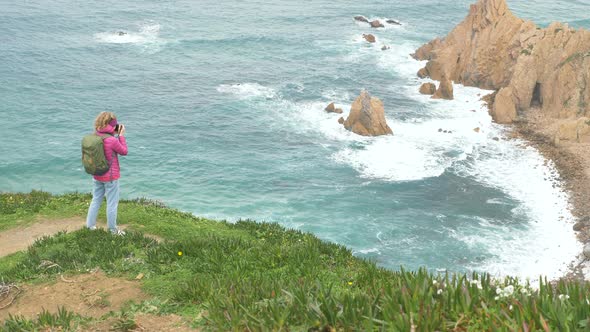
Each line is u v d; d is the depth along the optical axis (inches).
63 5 4352.9
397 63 3299.7
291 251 488.1
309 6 4559.5
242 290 338.0
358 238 1701.5
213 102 2736.2
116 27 3905.0
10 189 1994.3
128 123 2485.2
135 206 713.0
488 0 2935.5
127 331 327.3
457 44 3043.8
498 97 2559.1
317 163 2165.4
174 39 3713.1
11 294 418.6
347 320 248.5
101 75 3073.3
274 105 2711.6
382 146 2301.9
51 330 330.3
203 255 477.7
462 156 2223.2
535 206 1884.8
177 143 2310.5
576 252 1620.3
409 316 227.3
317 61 3336.6
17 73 3034.0
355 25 4057.6
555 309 223.1
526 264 1574.8
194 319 331.9
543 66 2647.6
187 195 1939.0
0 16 3991.1
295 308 268.7
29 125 2445.9
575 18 4370.1
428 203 1899.6
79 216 679.1
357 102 2420.0
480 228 1754.4
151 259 472.1
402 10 4458.7
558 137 2299.5
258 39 3730.3
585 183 2007.9
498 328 220.5
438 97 2785.4
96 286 423.2
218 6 4525.1
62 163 2160.4
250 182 2021.4
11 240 611.2
